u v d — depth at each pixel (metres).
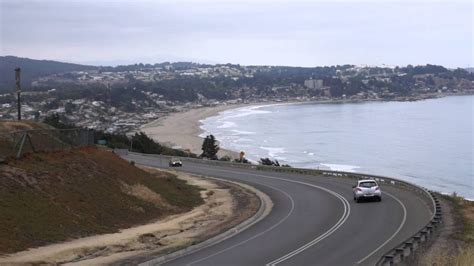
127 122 197.88
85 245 20.86
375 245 20.47
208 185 48.59
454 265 15.91
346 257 18.47
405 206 30.98
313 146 120.00
